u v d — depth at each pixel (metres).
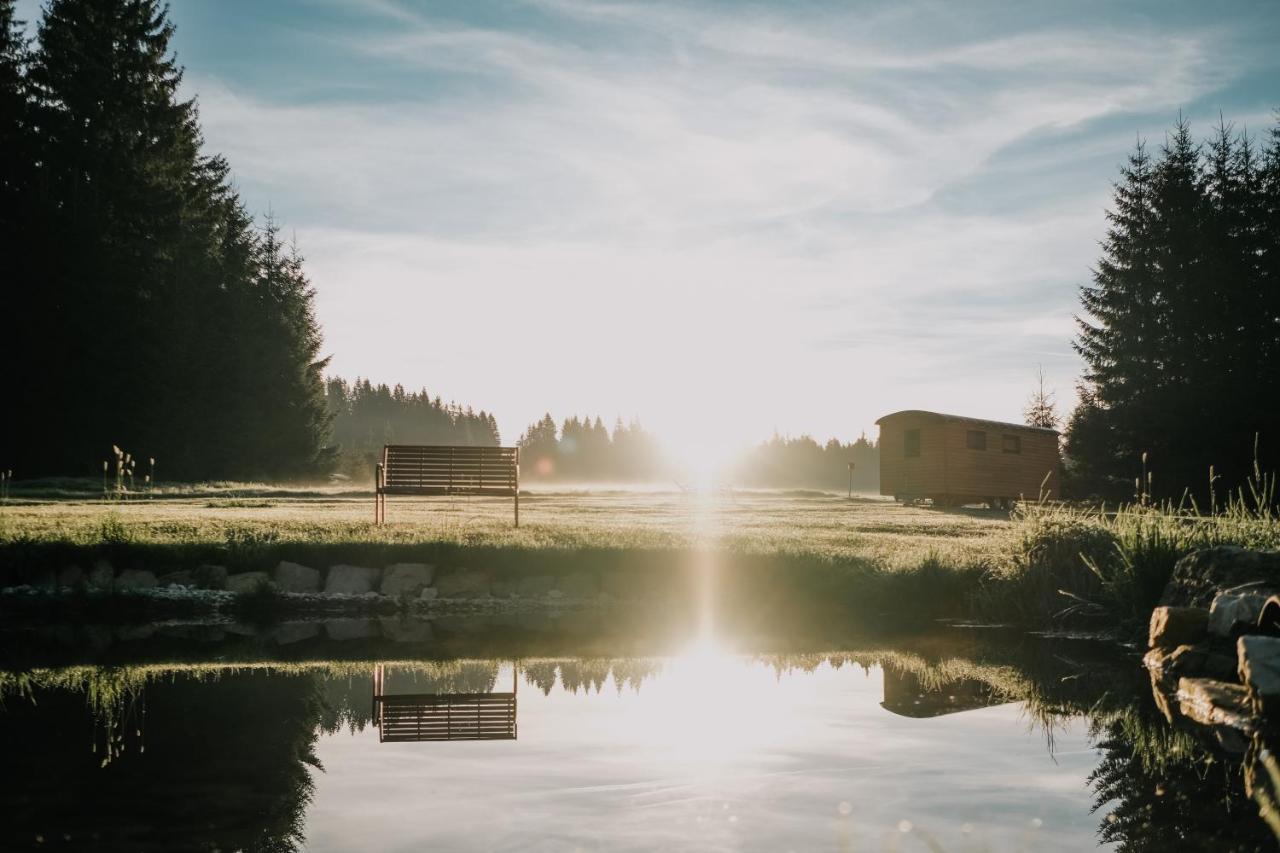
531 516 16.33
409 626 8.32
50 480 24.92
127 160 32.81
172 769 3.58
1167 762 3.77
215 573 9.42
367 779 3.42
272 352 43.56
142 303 32.41
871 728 4.33
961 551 10.77
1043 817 2.96
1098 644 7.54
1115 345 35.12
